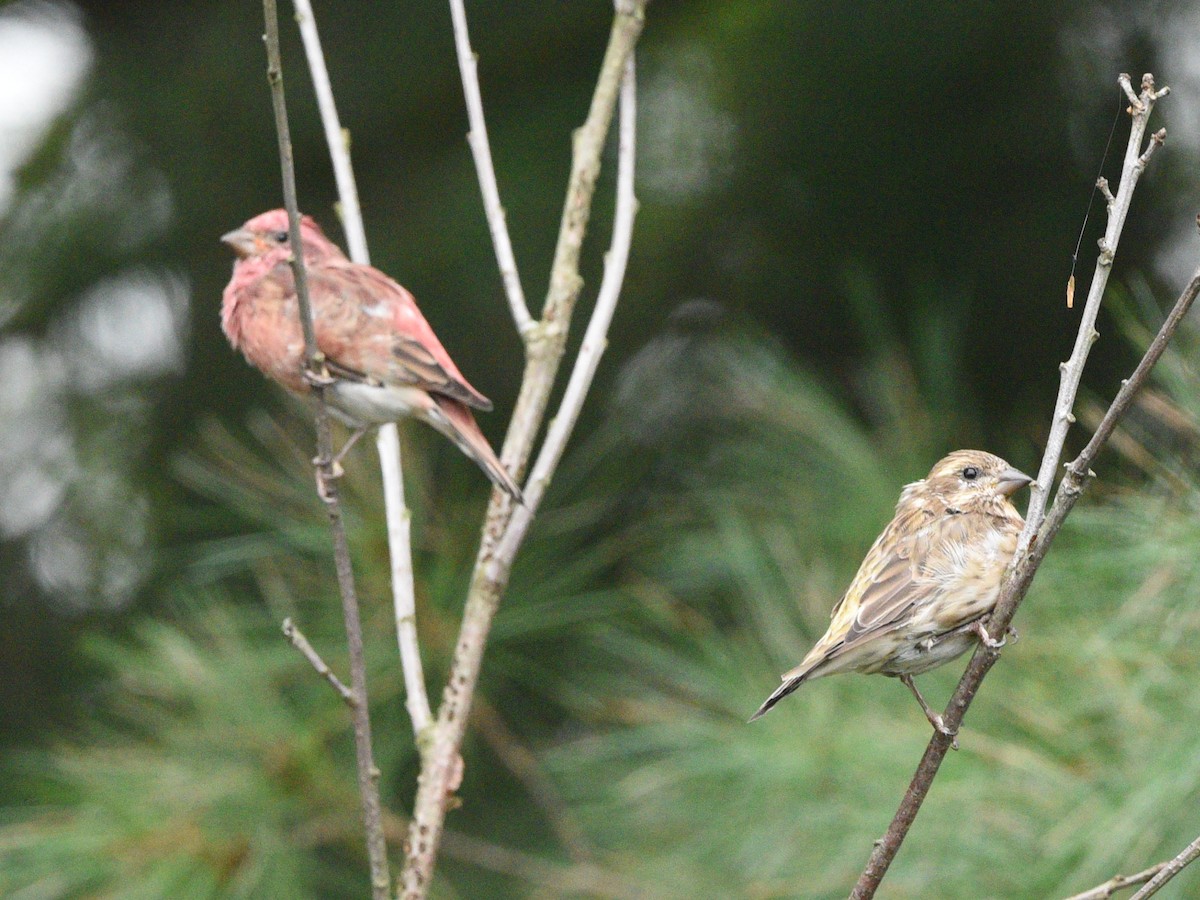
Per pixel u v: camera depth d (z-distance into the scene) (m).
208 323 14.38
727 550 10.11
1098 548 7.96
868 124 14.51
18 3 14.87
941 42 14.24
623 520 12.75
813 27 14.56
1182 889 7.26
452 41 14.59
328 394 7.98
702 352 13.66
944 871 7.90
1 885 8.64
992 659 5.71
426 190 14.49
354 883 9.95
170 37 14.83
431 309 14.13
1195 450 7.75
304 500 9.81
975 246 14.09
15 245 14.50
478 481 12.70
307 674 9.63
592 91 14.74
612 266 8.12
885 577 7.12
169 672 9.52
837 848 8.34
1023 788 7.86
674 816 9.27
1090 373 13.26
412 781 11.86
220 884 8.80
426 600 9.78
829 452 10.49
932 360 11.15
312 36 8.52
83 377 14.67
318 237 8.87
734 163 14.78
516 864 10.75
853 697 8.96
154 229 14.45
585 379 7.86
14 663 13.91
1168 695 7.60
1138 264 13.62
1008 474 7.45
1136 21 14.24
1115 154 13.98
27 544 14.23
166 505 13.99
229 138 14.45
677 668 9.73
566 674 11.61
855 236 14.40
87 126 14.62
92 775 9.22
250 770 9.21
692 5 15.09
